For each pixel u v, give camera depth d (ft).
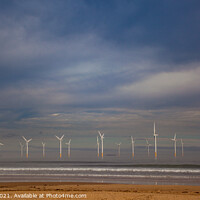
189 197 77.71
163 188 101.04
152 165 237.86
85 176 146.41
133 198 75.46
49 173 163.22
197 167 216.33
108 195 80.38
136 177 141.90
